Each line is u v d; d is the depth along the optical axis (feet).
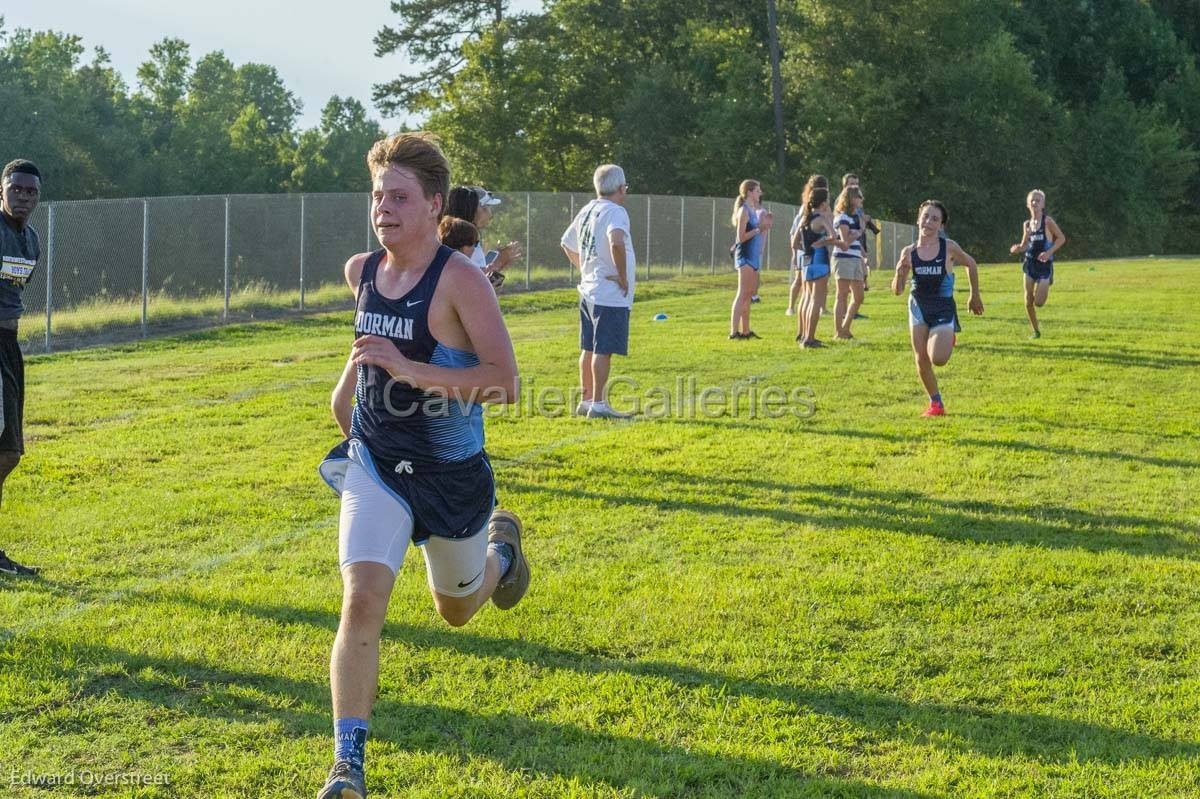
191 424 31.30
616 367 41.42
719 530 20.67
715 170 177.99
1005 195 180.04
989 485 24.16
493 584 13.25
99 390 37.86
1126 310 61.77
